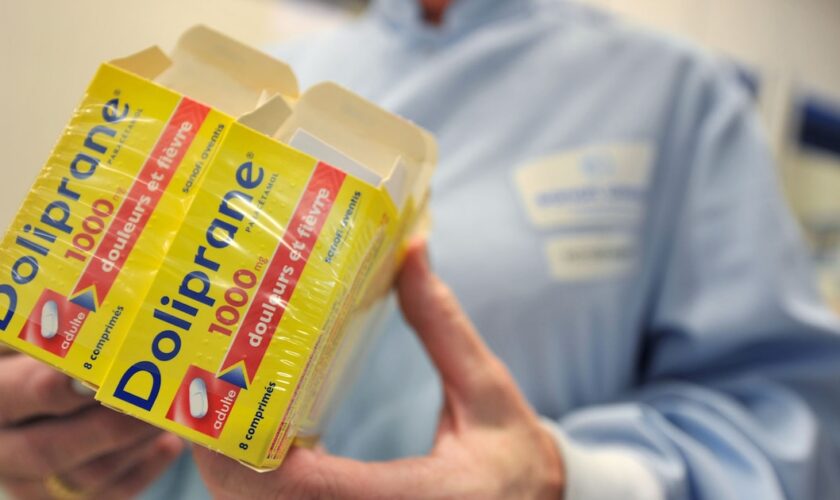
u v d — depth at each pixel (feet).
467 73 1.87
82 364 0.72
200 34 0.84
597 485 1.12
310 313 0.74
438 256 1.60
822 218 4.26
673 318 1.74
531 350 1.61
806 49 5.02
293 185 0.76
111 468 1.16
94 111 0.77
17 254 0.73
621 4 3.99
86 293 0.73
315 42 2.11
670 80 1.88
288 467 0.81
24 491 1.14
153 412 0.71
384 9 2.07
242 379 0.72
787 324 1.63
